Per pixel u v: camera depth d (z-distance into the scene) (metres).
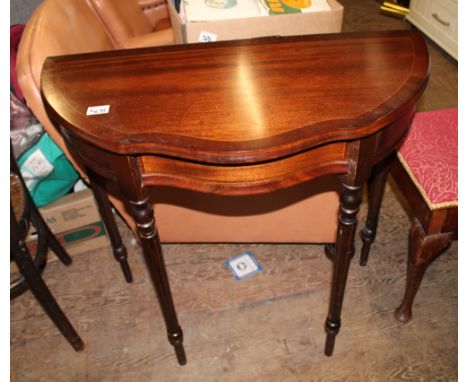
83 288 1.80
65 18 1.54
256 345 1.57
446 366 1.47
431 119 1.49
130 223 1.66
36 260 1.48
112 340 1.62
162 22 2.40
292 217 1.62
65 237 1.84
